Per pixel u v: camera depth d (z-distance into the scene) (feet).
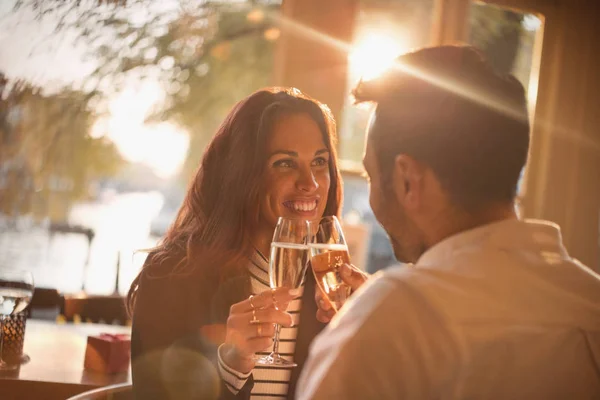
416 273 2.81
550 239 3.01
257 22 19.92
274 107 5.45
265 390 5.18
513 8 13.79
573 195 14.44
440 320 2.65
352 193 14.24
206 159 5.74
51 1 12.42
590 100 14.42
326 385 2.66
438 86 2.96
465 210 2.97
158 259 5.41
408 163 3.01
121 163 20.47
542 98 14.23
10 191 16.07
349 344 2.69
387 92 3.08
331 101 12.96
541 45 14.10
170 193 32.24
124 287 12.59
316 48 12.91
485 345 2.65
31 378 5.73
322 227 4.60
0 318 6.05
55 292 8.91
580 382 2.78
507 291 2.75
